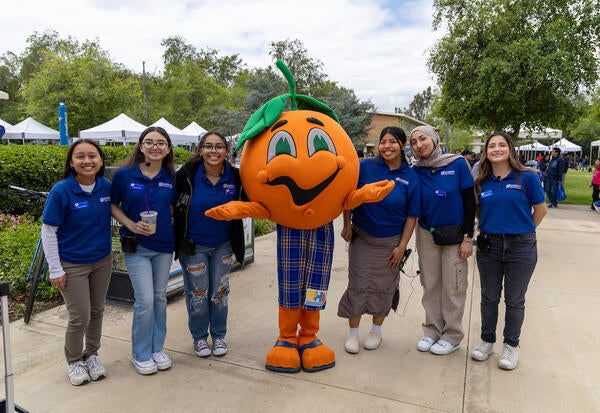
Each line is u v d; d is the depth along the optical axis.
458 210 3.31
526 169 3.17
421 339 3.65
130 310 4.35
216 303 3.41
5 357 2.07
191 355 3.50
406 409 2.78
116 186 3.07
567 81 11.29
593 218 10.70
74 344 2.99
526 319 4.27
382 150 3.29
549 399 2.91
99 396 2.89
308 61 21.66
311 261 3.19
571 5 11.98
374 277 3.41
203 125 33.62
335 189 2.95
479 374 3.22
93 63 23.31
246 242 6.05
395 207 3.28
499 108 12.32
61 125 13.20
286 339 3.33
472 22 12.41
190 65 36.28
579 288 5.21
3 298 2.04
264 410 2.76
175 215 3.24
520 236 3.16
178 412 2.73
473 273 5.83
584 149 55.91
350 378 3.15
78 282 2.89
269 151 2.88
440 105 14.11
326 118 3.11
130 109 25.12
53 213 2.74
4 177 6.98
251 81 20.70
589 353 3.57
